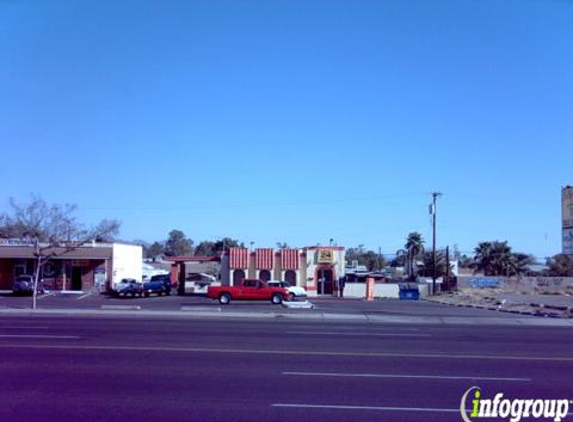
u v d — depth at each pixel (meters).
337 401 10.27
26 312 30.38
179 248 185.75
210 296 45.62
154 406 9.83
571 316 33.66
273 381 11.95
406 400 10.41
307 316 29.27
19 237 59.53
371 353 16.02
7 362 14.02
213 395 10.66
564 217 40.50
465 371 13.41
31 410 9.52
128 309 33.31
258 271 66.19
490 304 49.62
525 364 14.64
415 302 56.53
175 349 16.34
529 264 125.25
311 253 66.69
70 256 62.59
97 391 10.91
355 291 67.50
